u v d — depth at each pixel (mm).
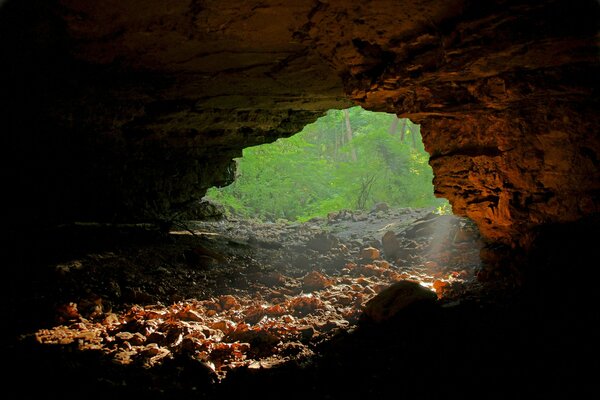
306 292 7273
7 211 7961
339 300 6453
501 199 5406
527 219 5203
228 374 3961
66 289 6203
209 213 13359
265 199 18531
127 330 5059
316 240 10930
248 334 4953
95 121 7715
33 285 6199
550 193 4926
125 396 3477
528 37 3850
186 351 4254
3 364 3924
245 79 6992
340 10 4379
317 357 4305
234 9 4516
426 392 3400
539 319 4160
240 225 13508
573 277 4438
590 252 4469
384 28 4559
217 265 8641
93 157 8812
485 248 6199
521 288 4949
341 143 25578
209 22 4809
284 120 10289
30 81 6156
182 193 11617
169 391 3600
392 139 19656
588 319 3902
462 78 4902
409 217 13773
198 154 11117
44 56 5574
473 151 5535
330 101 8719
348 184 19062
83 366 3980
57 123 7426
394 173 19406
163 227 10008
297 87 7566
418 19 4305
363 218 14812
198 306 6246
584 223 4695
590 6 3482
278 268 9039
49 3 4441
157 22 4824
